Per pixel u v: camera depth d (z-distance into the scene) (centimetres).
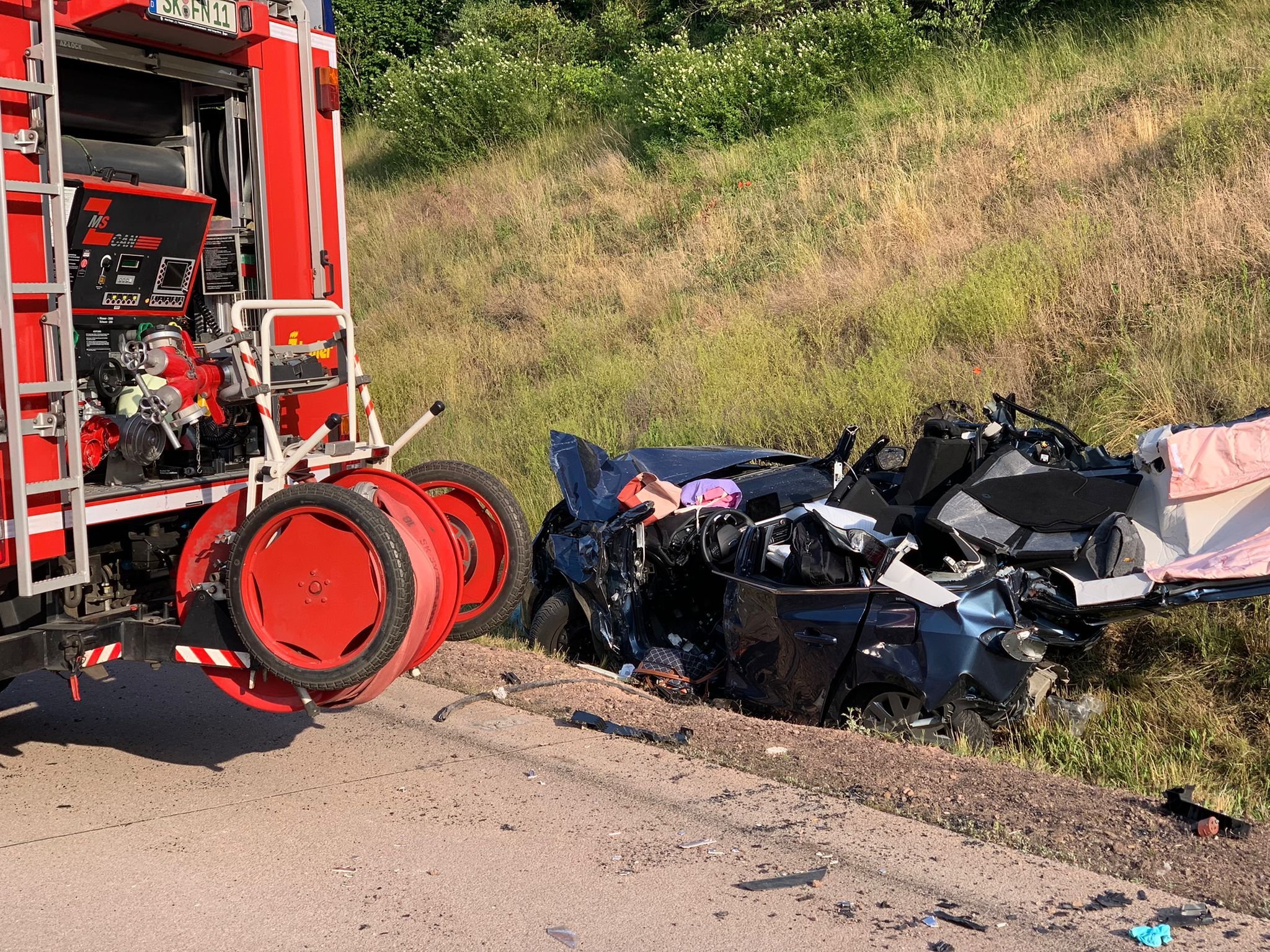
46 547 461
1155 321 893
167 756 558
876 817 466
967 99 1439
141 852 447
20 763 552
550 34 2327
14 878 426
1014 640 535
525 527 593
